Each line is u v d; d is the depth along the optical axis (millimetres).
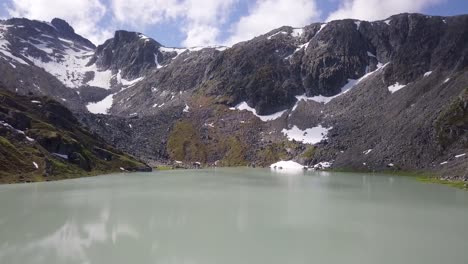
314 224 65125
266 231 60344
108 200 87938
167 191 105188
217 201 87875
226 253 49375
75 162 158875
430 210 78125
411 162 163500
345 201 89188
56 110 196875
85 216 69250
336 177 151875
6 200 86312
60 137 161750
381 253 49875
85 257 46844
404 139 177875
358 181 135000
